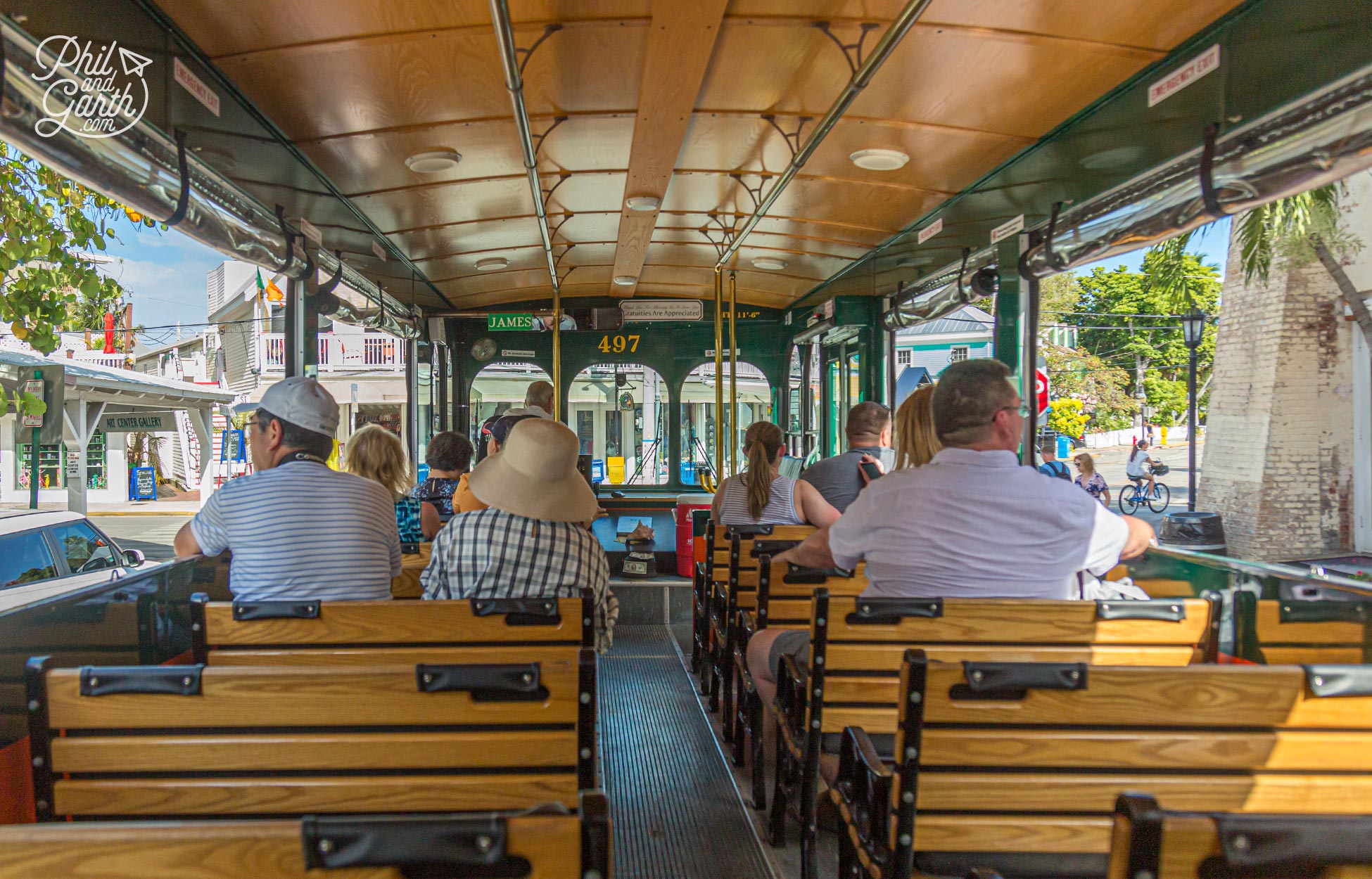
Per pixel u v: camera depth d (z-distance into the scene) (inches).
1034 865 64.6
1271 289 407.5
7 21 95.7
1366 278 381.1
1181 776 62.7
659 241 310.0
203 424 831.7
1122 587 109.9
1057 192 190.2
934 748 64.0
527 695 67.2
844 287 349.4
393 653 85.4
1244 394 424.8
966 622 88.6
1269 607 103.7
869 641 93.8
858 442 197.8
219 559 130.6
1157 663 88.7
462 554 104.3
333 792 66.2
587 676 67.0
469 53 151.3
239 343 1189.1
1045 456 203.9
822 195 247.9
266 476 107.3
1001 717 63.9
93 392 625.3
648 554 297.1
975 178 226.8
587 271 358.3
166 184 135.7
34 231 223.5
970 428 93.1
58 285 229.3
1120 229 165.8
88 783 65.7
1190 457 433.4
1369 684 61.2
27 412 263.0
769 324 424.2
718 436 329.7
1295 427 405.7
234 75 156.9
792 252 322.3
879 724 97.3
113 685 65.4
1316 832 38.0
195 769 66.2
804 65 160.4
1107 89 166.4
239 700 65.9
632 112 181.8
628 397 417.1
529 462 103.7
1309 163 122.5
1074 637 88.4
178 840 37.7
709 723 183.2
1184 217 147.6
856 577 138.2
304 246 202.2
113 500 1152.8
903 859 65.1
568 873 38.3
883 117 184.5
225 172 159.3
